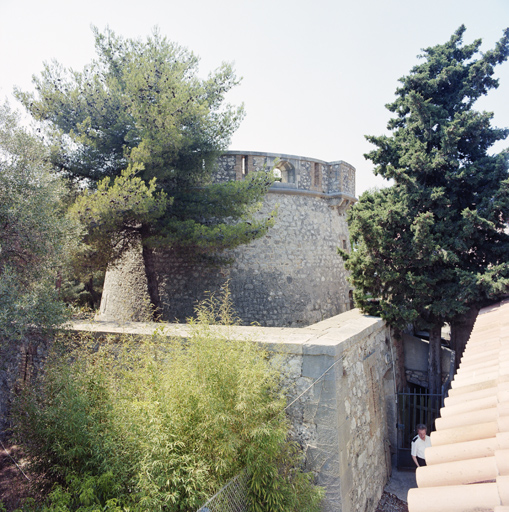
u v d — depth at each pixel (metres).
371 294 8.66
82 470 3.93
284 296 11.77
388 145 8.74
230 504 3.67
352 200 14.16
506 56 7.87
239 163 11.35
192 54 10.40
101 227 8.16
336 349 4.91
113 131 8.95
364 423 5.97
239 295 11.25
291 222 12.18
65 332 5.92
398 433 7.81
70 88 8.88
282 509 3.89
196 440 3.79
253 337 5.37
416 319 7.91
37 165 6.16
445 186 8.09
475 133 7.61
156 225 9.16
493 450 2.15
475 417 2.57
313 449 4.87
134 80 8.35
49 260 5.99
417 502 1.94
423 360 9.34
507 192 7.10
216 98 10.17
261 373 4.32
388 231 7.97
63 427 3.97
